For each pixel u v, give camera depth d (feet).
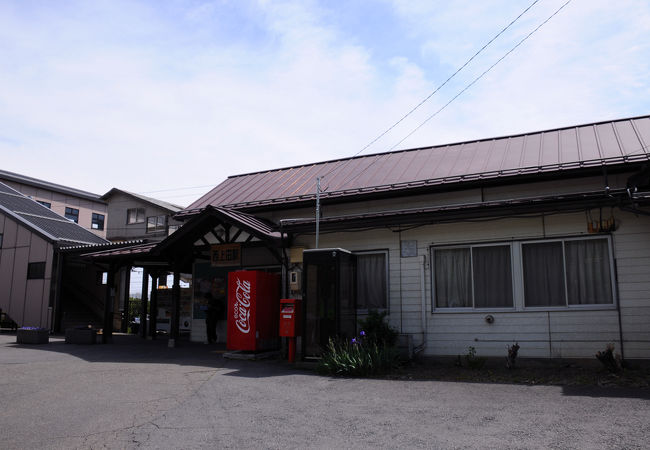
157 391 25.71
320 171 51.93
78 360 36.94
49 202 129.29
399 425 18.53
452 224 35.99
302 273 35.86
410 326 36.14
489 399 22.63
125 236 119.55
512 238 33.99
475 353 33.83
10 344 48.06
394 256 37.50
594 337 30.83
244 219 40.55
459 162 42.19
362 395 24.17
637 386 24.47
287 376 30.01
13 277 69.62
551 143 40.81
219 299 49.83
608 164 32.73
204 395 24.64
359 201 42.45
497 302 34.14
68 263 74.23
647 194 30.12
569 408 20.38
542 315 32.40
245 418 20.10
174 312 45.75
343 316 33.88
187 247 46.32
